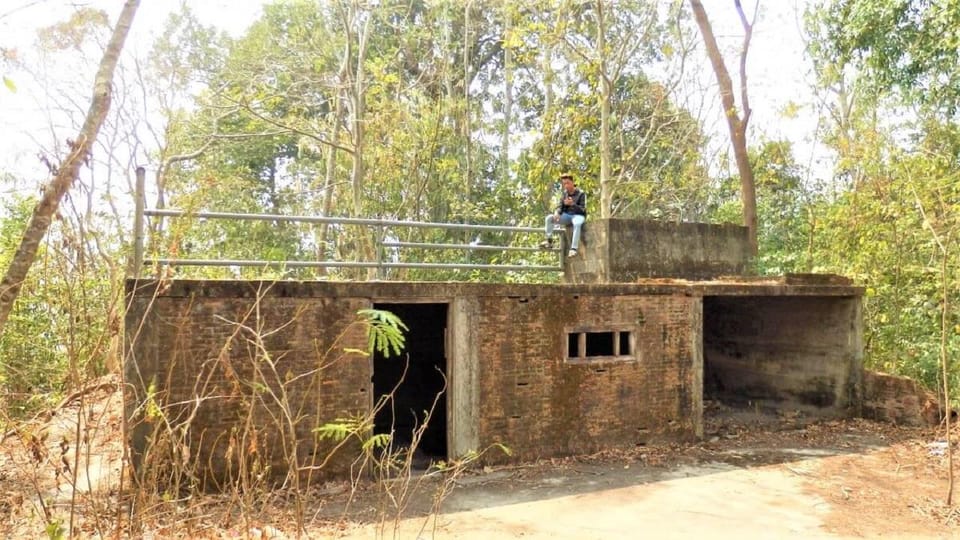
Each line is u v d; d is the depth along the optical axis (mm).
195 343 7789
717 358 15922
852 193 17062
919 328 14961
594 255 12336
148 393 5523
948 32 13578
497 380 9758
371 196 21312
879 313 15578
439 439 12406
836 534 7395
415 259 21062
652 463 10180
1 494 7004
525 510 7977
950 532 7512
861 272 15734
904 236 15320
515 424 9891
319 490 8344
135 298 7473
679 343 11367
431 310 14320
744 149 18547
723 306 15766
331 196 21516
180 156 16812
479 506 8094
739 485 9188
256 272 12703
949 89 14344
